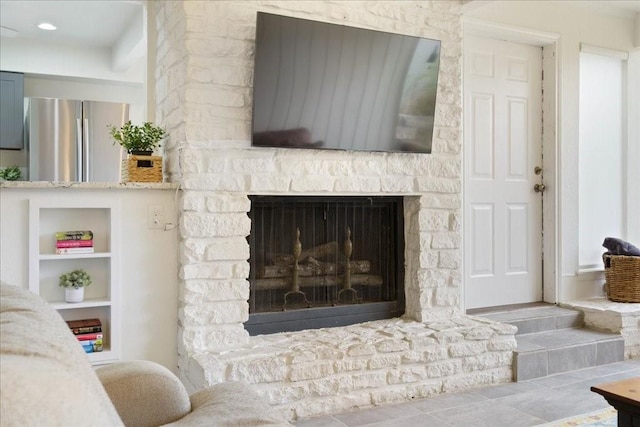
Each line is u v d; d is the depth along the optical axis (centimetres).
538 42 428
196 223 286
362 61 315
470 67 404
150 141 304
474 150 407
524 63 430
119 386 146
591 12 448
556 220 433
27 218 268
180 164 287
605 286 455
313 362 282
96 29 482
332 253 344
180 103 290
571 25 437
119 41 506
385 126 328
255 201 313
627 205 475
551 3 425
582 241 454
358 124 320
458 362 322
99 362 281
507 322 376
